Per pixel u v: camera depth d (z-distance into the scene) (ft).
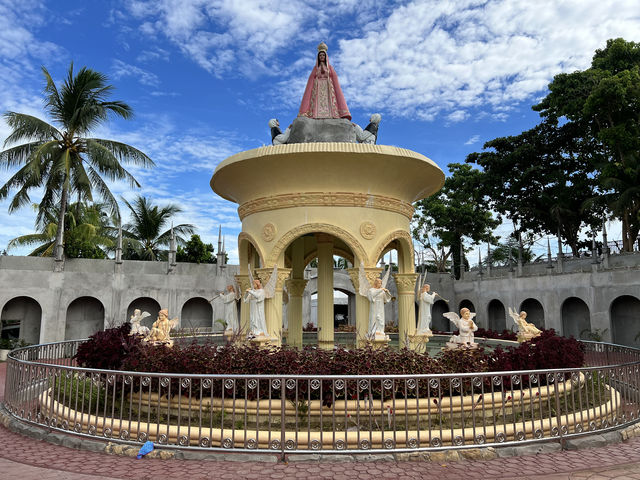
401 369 25.73
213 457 20.86
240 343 38.75
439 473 19.43
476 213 139.23
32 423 26.00
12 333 92.53
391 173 37.96
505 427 22.31
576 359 31.12
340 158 35.68
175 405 26.02
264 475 19.06
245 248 43.39
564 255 106.73
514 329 108.47
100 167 91.91
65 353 45.80
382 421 21.33
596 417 26.63
